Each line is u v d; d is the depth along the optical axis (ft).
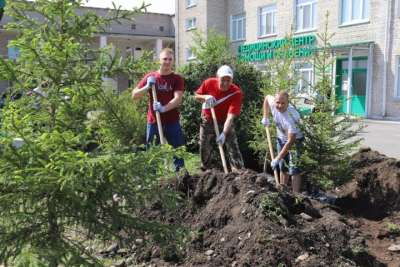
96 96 9.46
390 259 13.34
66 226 8.98
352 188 19.19
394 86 62.49
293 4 77.51
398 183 18.12
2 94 9.04
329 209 15.21
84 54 9.39
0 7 12.35
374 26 64.34
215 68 29.58
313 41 73.10
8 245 8.10
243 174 14.98
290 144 17.83
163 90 17.94
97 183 8.22
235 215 13.33
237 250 12.27
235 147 20.12
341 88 69.77
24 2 8.89
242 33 92.68
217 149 21.67
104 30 9.69
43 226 8.51
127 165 8.13
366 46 65.16
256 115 23.63
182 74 29.58
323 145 18.29
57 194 8.43
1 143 8.02
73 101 8.98
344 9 69.00
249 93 27.73
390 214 17.34
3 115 8.34
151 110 18.40
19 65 8.84
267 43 83.25
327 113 18.44
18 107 8.89
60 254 7.96
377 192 18.43
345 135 18.79
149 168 8.50
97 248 12.35
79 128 9.27
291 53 21.86
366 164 19.95
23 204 8.39
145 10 9.56
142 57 9.78
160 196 9.05
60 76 9.04
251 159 26.04
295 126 18.15
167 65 17.70
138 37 119.75
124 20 9.82
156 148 8.61
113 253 12.71
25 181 7.83
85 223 8.64
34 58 8.73
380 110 64.28
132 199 8.73
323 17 71.72
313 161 17.89
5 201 8.16
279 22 81.46
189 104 28.30
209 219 13.58
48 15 9.00
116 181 8.33
